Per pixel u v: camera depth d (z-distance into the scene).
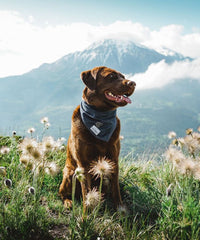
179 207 1.32
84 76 1.56
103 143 1.52
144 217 1.50
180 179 1.58
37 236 1.27
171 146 1.48
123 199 1.74
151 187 1.64
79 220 1.33
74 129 1.56
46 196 1.62
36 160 1.30
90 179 1.56
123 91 1.46
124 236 1.32
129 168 2.01
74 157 1.60
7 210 1.30
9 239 1.22
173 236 1.29
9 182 1.23
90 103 1.54
